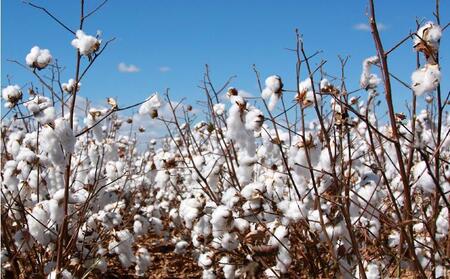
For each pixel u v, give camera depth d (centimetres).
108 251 368
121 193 427
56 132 288
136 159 716
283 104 280
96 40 298
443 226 285
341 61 275
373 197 280
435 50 199
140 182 589
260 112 279
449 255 255
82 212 332
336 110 285
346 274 278
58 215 320
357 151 315
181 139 582
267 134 338
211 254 367
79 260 349
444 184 287
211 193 378
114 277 424
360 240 286
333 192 283
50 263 332
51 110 295
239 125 292
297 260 324
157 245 523
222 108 409
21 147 378
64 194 318
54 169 374
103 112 370
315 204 299
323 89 277
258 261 323
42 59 318
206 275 360
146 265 398
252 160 331
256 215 305
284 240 293
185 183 535
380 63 213
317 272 310
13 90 311
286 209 293
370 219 276
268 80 275
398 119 288
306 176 288
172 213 507
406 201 229
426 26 201
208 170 406
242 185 365
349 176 265
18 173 345
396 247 305
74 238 327
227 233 321
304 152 285
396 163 338
